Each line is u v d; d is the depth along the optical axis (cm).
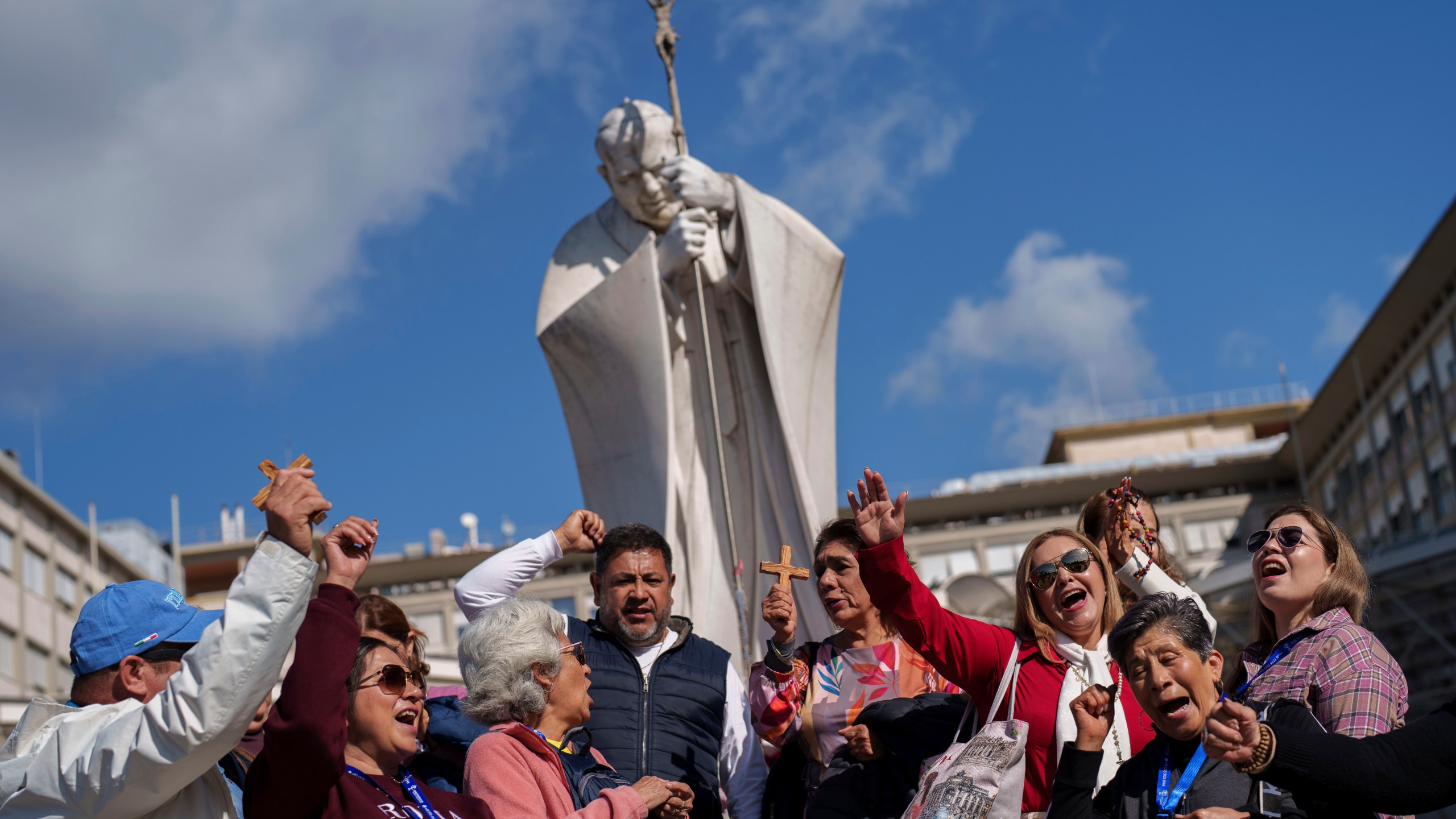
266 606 412
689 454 1296
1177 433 5800
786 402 1262
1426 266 4100
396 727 487
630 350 1262
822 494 1301
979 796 482
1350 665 517
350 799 461
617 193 1327
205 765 414
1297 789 430
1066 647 559
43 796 421
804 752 646
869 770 605
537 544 693
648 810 520
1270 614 584
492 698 536
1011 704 554
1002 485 5128
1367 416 4650
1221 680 484
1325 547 566
